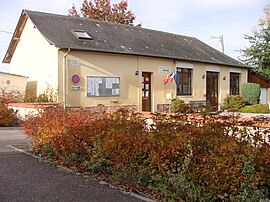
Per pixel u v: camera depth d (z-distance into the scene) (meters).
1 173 6.56
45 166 7.16
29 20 18.61
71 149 7.18
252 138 4.99
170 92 20.50
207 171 4.68
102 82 17.23
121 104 17.98
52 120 8.34
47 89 16.64
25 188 5.60
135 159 5.83
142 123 6.61
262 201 4.16
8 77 17.12
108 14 34.69
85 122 7.55
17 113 14.84
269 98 29.53
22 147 9.44
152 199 5.09
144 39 21.42
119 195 5.27
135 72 18.69
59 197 5.17
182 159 5.21
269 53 35.56
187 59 20.92
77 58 16.33
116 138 6.18
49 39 15.75
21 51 19.92
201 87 22.55
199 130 5.30
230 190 4.47
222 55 26.19
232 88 25.53
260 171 4.41
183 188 4.88
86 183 5.91
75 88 16.22
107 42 18.11
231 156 4.56
